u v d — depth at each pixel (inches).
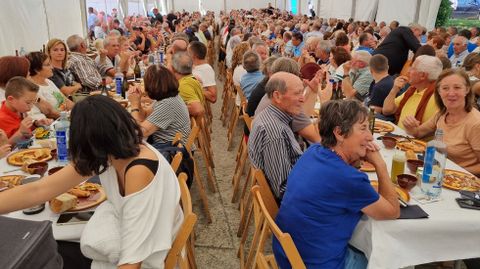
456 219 60.7
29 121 97.2
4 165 80.7
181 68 141.3
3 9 220.7
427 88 113.0
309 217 60.5
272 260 68.5
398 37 203.9
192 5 960.9
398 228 60.0
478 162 90.3
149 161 53.4
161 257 53.8
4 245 34.1
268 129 81.9
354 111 59.5
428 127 102.0
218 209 122.7
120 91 159.3
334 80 142.9
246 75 167.9
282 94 82.5
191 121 124.4
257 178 74.1
